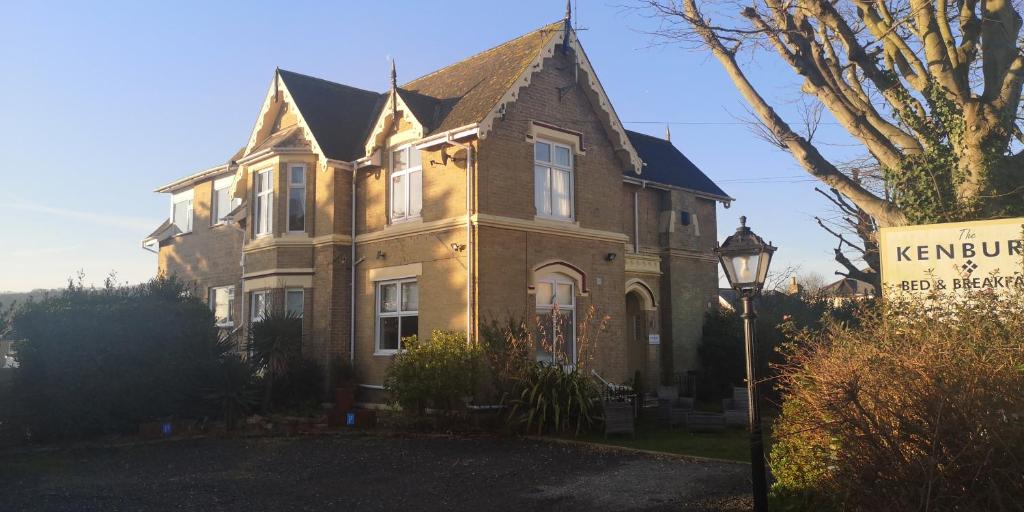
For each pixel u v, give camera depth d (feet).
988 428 17.43
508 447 44.98
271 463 40.14
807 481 24.45
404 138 60.95
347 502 31.04
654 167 82.89
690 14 42.63
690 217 81.82
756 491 25.07
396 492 32.89
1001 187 34.04
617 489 33.30
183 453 43.57
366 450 44.14
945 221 34.78
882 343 22.58
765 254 26.78
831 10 39.52
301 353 61.82
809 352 26.30
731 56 42.27
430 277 57.36
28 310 48.29
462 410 50.72
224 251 82.33
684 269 80.43
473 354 50.21
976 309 22.97
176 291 58.23
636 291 75.87
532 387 49.73
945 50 36.88
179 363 52.54
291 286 65.26
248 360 58.29
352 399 57.82
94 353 48.80
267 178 69.05
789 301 78.95
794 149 40.32
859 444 19.45
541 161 60.34
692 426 50.34
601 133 65.41
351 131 68.33
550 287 59.72
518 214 57.26
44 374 47.65
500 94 56.29
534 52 59.36
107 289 54.03
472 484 34.53
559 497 31.78
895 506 18.43
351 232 64.59
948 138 36.47
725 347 77.15
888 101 39.75
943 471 17.83
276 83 70.08
